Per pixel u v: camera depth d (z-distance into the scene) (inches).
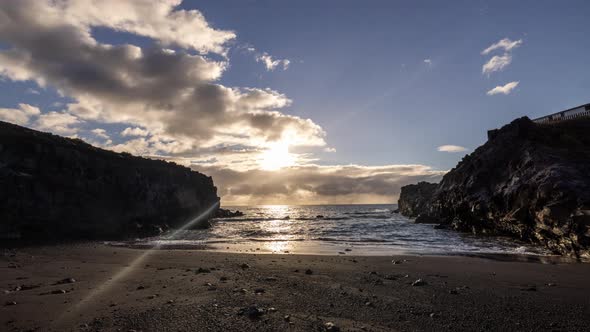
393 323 323.0
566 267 673.6
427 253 932.6
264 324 311.9
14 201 1326.3
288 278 541.6
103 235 1536.7
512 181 1269.7
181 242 1311.5
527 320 334.3
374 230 1851.6
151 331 292.2
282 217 3924.7
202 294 422.0
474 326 316.8
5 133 1473.9
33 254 917.8
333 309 366.9
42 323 313.9
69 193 1528.1
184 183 2566.4
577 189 923.4
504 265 701.3
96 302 384.8
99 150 1943.9
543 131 1427.2
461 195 1646.2
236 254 908.0
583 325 320.2
